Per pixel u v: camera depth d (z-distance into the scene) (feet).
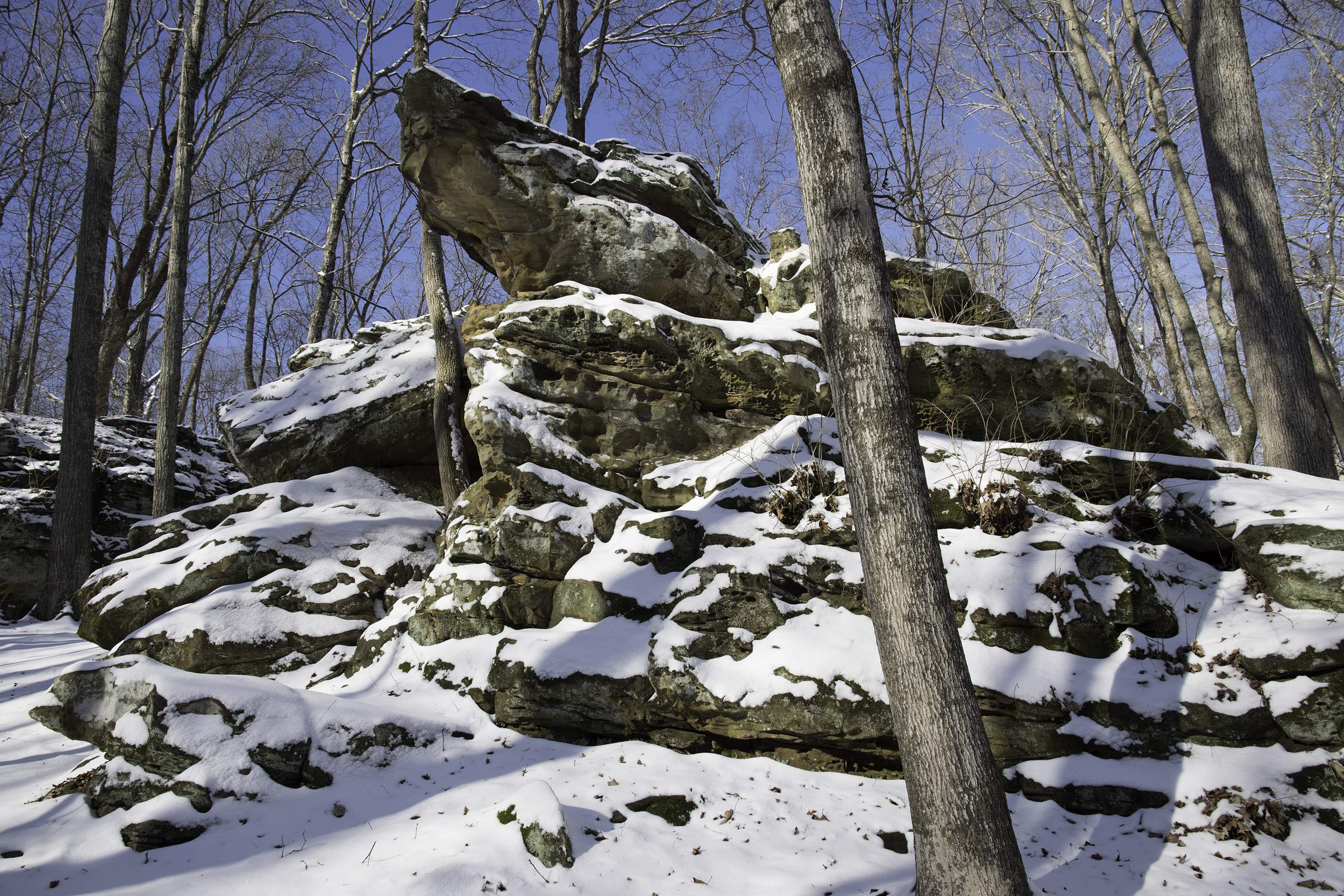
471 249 29.94
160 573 24.58
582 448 24.63
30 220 71.15
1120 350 48.34
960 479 21.84
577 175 27.45
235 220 58.29
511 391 24.32
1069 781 16.22
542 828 13.71
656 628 19.83
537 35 44.86
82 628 24.34
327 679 21.75
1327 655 16.71
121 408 94.38
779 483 22.57
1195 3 30.35
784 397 25.45
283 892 12.78
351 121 55.83
